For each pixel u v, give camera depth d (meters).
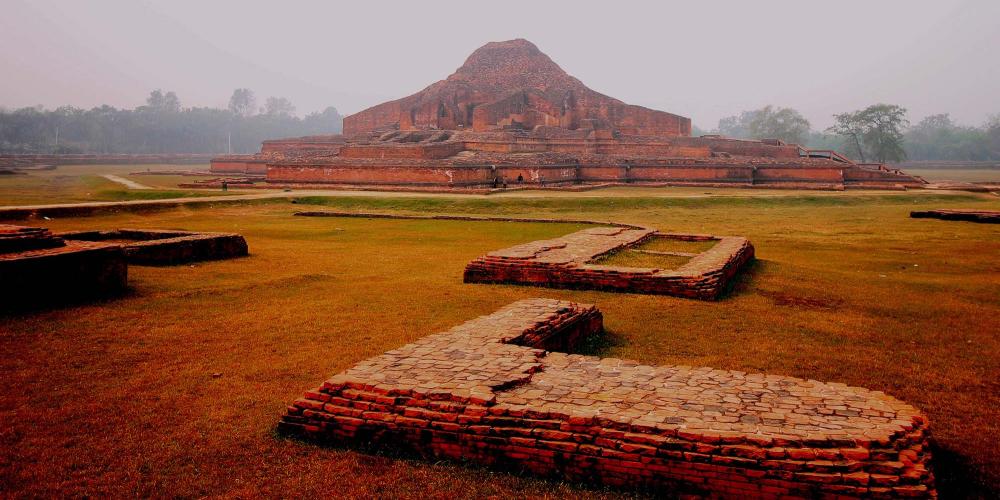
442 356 8.07
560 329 10.20
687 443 5.85
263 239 24.28
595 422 6.18
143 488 6.07
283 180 53.72
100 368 9.20
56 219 28.91
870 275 17.56
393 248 22.05
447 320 12.10
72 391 8.31
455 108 71.44
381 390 6.95
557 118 67.44
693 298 14.09
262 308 12.90
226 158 76.81
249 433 7.14
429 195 41.91
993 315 12.97
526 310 10.68
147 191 43.81
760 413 6.36
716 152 62.94
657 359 10.05
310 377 8.89
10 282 11.98
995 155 138.75
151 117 171.25
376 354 9.96
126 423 7.38
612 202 38.88
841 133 105.50
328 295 14.18
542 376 7.47
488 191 44.97
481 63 75.44
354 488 6.05
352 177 51.22
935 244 24.25
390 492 5.99
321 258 19.61
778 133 122.69
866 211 37.84
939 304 13.91
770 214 36.41
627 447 5.96
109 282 13.70
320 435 6.96
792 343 10.91
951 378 9.28
